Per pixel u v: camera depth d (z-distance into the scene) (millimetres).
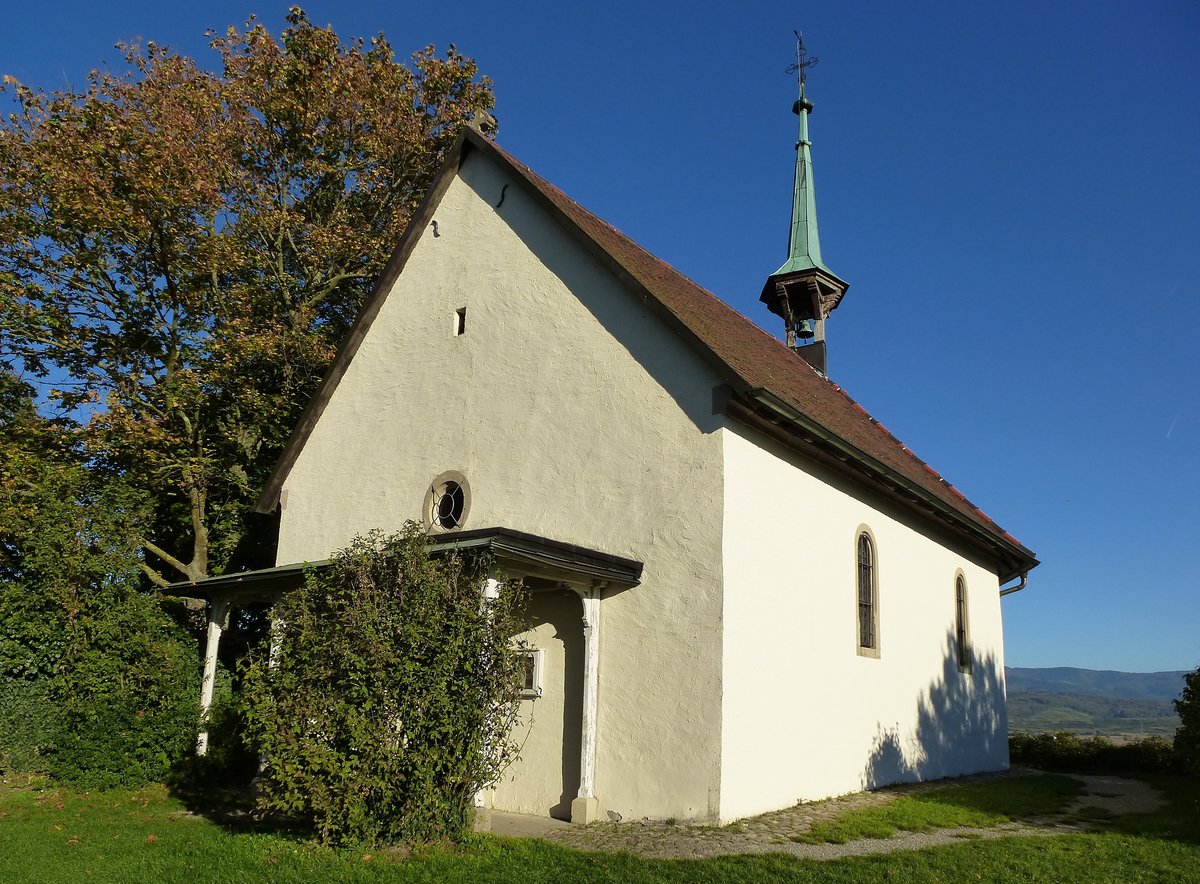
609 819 10203
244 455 20672
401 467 13914
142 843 8641
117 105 18453
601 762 10461
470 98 23578
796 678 11289
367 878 7250
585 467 11547
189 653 13742
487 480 12578
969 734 17125
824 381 21016
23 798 11109
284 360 19875
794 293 22312
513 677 8656
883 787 13367
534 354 12547
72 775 11797
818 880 7246
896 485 13562
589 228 12906
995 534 17859
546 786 10953
